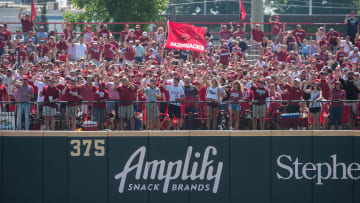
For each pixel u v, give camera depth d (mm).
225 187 57875
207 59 89188
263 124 59531
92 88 61500
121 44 97375
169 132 57594
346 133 57406
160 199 58062
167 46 74125
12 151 57406
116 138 57594
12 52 96000
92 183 57719
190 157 57688
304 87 66250
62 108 59719
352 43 101188
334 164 57625
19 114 58969
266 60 89000
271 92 65438
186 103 59844
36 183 57594
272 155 57688
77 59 85875
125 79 60094
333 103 59281
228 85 64000
